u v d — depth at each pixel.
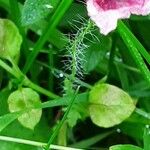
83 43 0.14
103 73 0.16
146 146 0.14
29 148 0.14
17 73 0.14
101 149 0.16
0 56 0.14
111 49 0.16
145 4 0.12
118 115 0.14
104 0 0.11
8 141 0.14
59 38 0.15
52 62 0.16
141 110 0.15
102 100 0.14
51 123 0.16
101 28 0.11
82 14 0.15
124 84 0.16
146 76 0.14
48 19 0.15
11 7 0.15
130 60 0.17
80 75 0.15
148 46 0.17
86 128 0.17
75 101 0.14
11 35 0.14
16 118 0.14
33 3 0.12
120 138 0.17
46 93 0.15
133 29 0.17
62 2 0.13
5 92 0.15
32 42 0.16
